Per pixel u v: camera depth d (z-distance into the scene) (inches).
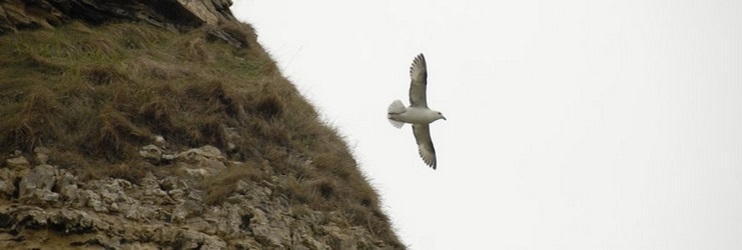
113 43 854.5
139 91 772.0
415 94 721.6
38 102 714.8
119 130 723.4
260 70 933.8
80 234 626.8
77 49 829.8
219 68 896.9
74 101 737.0
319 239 728.3
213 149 754.8
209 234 672.4
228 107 807.1
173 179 702.5
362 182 833.5
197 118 775.1
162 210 674.8
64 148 694.5
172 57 876.6
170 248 645.3
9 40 806.5
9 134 682.8
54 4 872.9
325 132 877.2
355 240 751.1
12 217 619.8
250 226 690.2
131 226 648.4
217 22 987.9
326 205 769.6
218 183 713.0
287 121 846.5
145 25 911.0
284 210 730.2
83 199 652.1
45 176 659.4
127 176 690.2
